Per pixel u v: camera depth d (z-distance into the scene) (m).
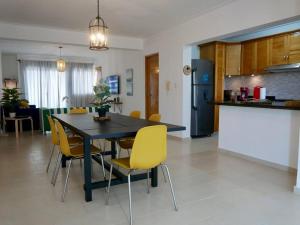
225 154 4.26
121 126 2.62
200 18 4.65
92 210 2.29
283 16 3.25
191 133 5.67
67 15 4.56
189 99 5.47
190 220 2.10
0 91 6.62
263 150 3.68
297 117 3.22
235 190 2.72
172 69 5.59
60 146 2.69
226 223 2.05
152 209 2.30
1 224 2.05
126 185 2.88
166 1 3.89
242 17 3.81
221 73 6.00
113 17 4.70
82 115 3.81
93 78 10.84
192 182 2.96
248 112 3.88
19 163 3.76
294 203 2.41
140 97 7.10
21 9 4.22
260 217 2.15
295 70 5.25
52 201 2.47
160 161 2.28
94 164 3.71
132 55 7.41
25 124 6.89
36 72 9.73
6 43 7.26
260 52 5.69
